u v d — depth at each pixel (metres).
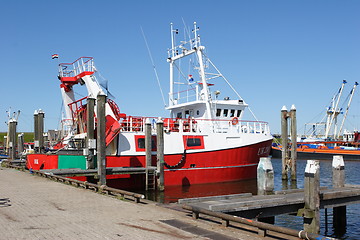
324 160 58.91
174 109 30.50
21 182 17.02
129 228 7.98
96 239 6.97
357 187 15.63
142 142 22.83
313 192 11.80
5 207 10.38
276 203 11.81
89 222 8.52
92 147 19.75
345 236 13.85
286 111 30.36
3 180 17.98
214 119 27.06
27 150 36.66
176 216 9.49
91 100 19.83
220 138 25.38
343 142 65.69
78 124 24.39
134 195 11.65
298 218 16.03
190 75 29.47
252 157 26.92
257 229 8.38
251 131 29.22
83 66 24.27
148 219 9.03
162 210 10.30
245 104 29.19
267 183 15.15
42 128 25.22
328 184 29.38
